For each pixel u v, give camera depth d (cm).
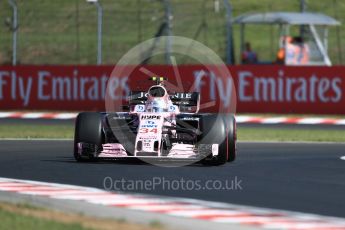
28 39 13788
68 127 8319
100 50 11150
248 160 5275
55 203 3375
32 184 3969
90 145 4919
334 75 9531
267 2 15100
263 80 9619
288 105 9600
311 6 15125
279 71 9606
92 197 3553
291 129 8238
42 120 9119
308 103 9581
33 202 3394
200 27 13400
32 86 10038
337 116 9481
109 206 3322
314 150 6134
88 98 9894
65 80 9956
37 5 14638
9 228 2723
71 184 4003
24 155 5506
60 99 9975
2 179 4166
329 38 14188
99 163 4941
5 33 13962
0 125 8494
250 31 14688
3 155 5497
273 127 8444
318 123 8856
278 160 5306
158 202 3447
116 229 2744
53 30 14038
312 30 12794
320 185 4103
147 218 3048
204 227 2881
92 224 2836
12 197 3531
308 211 3312
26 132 7719
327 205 3475
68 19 14300
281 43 12544
